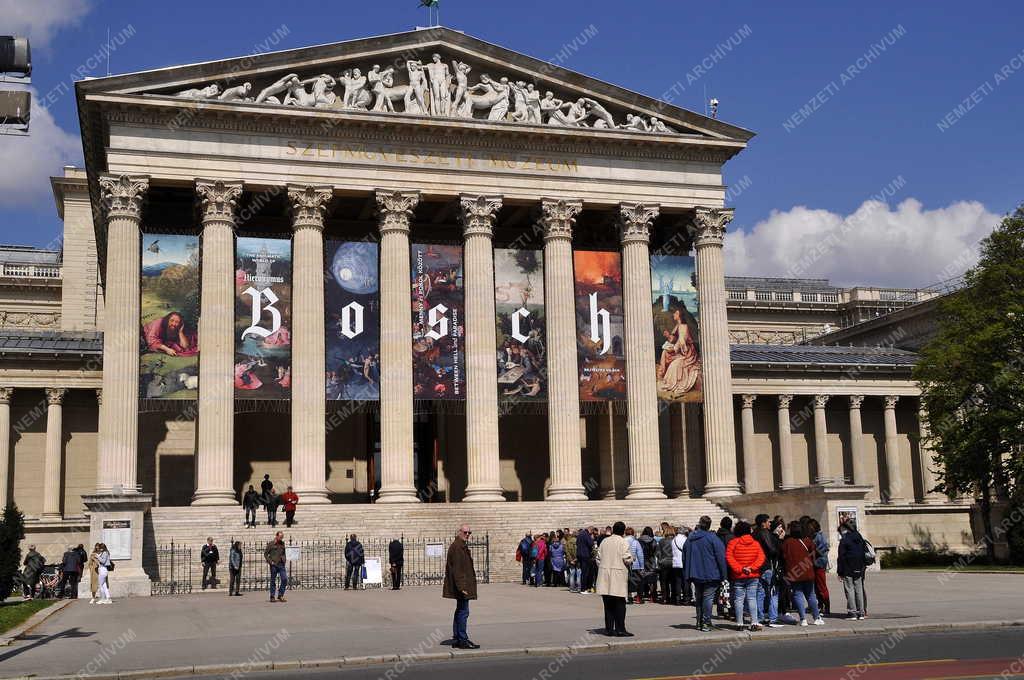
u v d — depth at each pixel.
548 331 72.69
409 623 36.84
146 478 75.50
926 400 80.94
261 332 67.44
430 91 72.19
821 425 94.38
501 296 72.44
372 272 70.06
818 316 133.00
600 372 73.06
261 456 78.88
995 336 73.50
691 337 75.31
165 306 66.44
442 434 82.81
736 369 91.75
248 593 53.28
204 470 64.94
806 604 38.53
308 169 69.50
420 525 64.44
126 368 65.00
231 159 68.25
